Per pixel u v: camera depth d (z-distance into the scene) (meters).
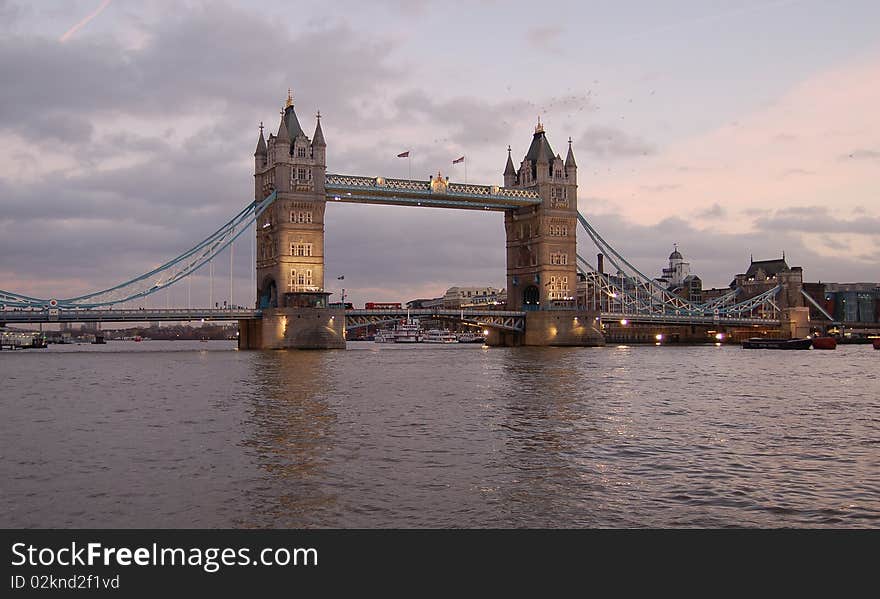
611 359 118.69
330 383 67.62
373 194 163.50
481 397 55.28
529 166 188.62
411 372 83.50
